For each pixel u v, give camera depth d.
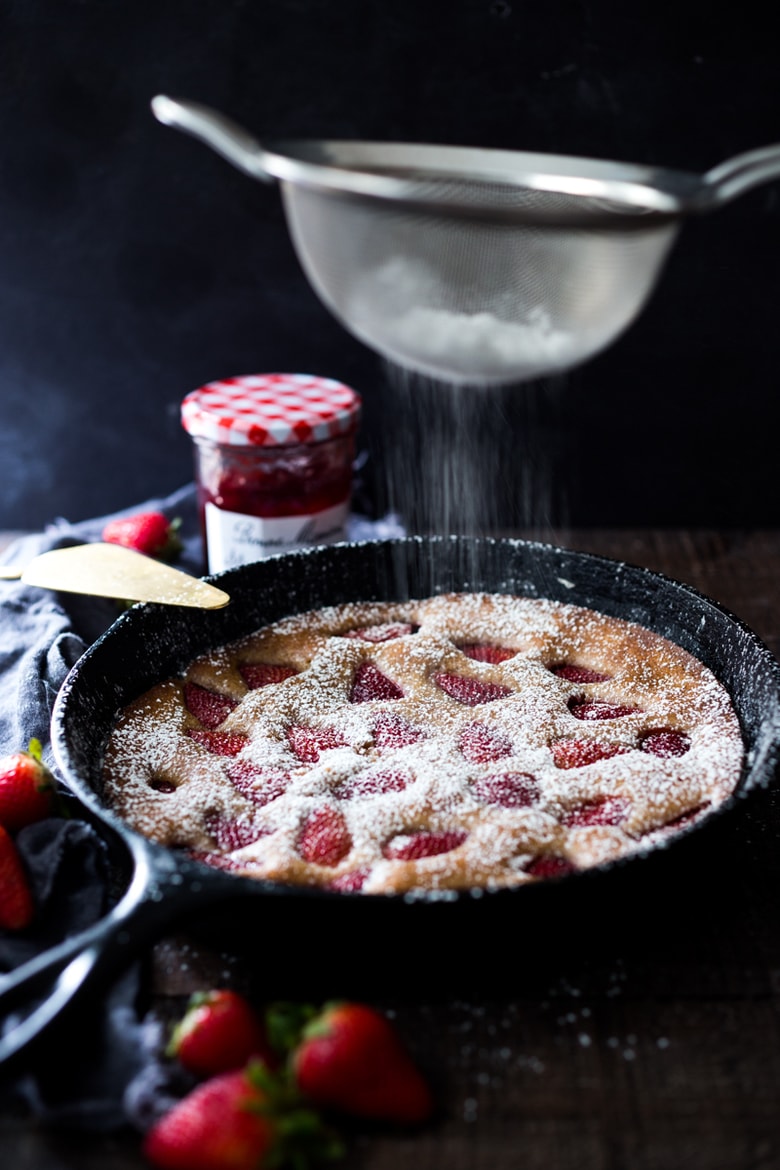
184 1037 0.60
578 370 0.97
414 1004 0.64
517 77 0.90
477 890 0.61
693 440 0.99
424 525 1.01
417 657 0.78
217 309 0.96
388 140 0.92
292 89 0.91
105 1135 0.60
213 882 0.61
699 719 0.74
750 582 0.93
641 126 0.91
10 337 0.97
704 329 0.96
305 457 0.84
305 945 0.62
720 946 0.67
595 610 0.81
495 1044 0.63
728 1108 0.61
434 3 0.89
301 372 0.98
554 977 0.65
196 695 0.77
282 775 0.70
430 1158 0.59
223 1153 0.57
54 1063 0.61
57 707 0.69
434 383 0.97
